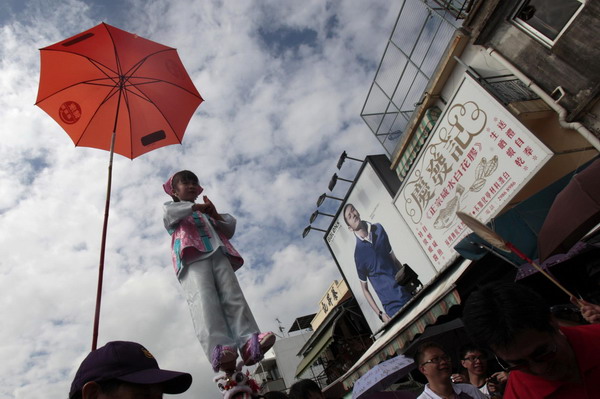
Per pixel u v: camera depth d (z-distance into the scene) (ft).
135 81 12.71
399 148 45.29
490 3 30.53
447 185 36.73
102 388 5.71
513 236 19.39
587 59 25.34
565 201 12.16
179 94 13.16
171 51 13.56
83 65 12.69
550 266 18.99
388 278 48.88
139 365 6.14
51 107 12.59
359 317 62.95
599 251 18.52
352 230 56.13
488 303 5.46
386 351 30.86
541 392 5.51
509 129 29.68
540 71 28.14
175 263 8.70
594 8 24.70
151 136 12.50
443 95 39.47
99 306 7.98
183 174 9.98
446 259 38.17
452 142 35.45
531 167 28.17
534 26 28.48
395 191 48.80
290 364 101.91
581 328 5.78
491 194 31.65
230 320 7.88
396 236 47.21
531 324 5.11
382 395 17.06
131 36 13.17
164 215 9.03
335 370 65.10
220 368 6.98
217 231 9.43
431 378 11.49
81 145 12.32
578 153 28.50
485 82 32.78
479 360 13.87
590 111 25.70
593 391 5.24
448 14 35.99
